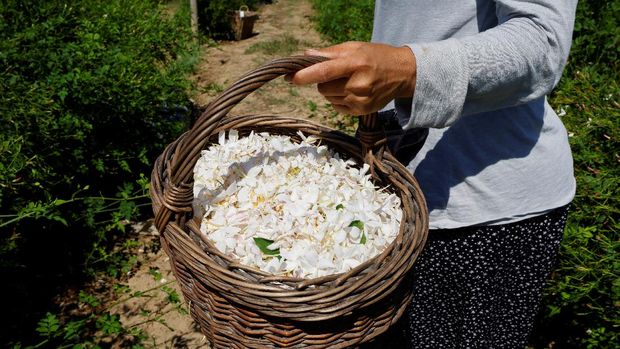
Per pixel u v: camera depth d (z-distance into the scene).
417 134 1.44
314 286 1.12
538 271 1.54
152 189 1.30
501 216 1.41
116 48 3.03
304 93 5.02
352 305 1.08
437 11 1.27
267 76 1.12
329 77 1.04
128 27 3.51
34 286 2.58
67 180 2.54
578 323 2.24
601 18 3.73
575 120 2.60
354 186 1.42
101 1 3.64
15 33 2.72
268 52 6.47
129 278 2.73
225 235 1.30
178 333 2.42
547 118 1.38
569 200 1.45
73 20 3.11
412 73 1.05
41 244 2.73
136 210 2.86
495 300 1.58
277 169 1.49
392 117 1.48
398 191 1.40
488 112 1.33
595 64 3.45
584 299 2.12
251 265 1.24
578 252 2.01
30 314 2.41
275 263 1.22
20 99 2.31
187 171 1.20
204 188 1.40
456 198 1.43
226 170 1.47
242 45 6.83
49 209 2.28
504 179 1.37
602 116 2.51
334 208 1.37
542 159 1.37
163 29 3.86
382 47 1.05
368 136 1.37
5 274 2.45
